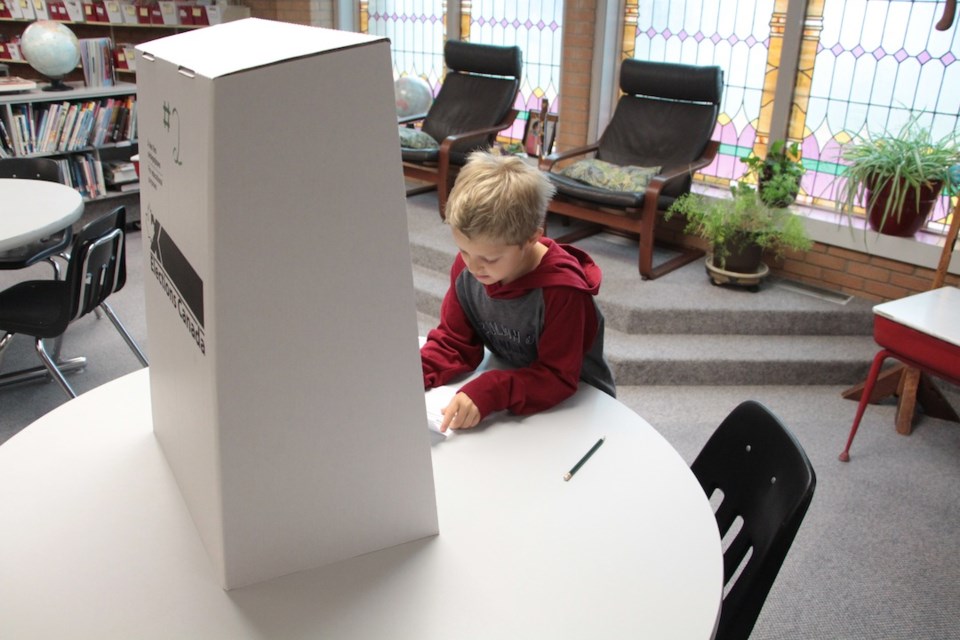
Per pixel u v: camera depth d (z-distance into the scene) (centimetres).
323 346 87
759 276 344
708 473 138
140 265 421
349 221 83
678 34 409
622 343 318
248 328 81
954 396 311
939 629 188
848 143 359
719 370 309
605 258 388
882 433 279
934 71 330
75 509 106
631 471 120
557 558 100
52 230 251
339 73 78
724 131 410
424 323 357
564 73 445
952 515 233
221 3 580
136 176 483
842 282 352
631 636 88
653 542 104
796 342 326
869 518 230
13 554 97
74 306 239
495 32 498
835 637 184
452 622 90
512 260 123
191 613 89
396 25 563
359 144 81
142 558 97
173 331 99
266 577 95
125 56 516
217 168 75
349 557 100
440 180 423
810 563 210
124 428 127
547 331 136
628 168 383
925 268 324
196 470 96
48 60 430
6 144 425
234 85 73
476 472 118
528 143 480
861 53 350
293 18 585
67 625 87
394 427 95
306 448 90
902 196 313
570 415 135
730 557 126
